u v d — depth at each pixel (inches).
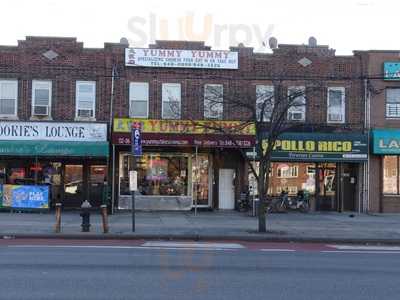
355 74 1091.3
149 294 343.6
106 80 1049.5
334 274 436.5
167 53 1059.3
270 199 1075.3
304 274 433.4
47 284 372.8
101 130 1024.9
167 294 344.5
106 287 364.5
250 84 1070.4
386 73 1087.6
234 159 1090.1
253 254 560.4
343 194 1110.4
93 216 954.7
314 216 1008.2
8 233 701.9
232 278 406.9
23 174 1060.5
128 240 695.7
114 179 1047.6
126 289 358.6
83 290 354.0
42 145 987.9
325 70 1087.0
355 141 1061.1
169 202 1070.4
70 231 729.0
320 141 1051.3
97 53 1052.5
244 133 1010.7
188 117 1057.5
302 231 776.3
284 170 1099.3
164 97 1061.1
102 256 518.9
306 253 581.0
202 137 1001.5
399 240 712.4
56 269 434.9
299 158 1043.9
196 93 1061.8
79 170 1073.5
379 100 1091.3
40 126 1015.0
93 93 1050.7
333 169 1112.8
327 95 1085.1
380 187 1087.0
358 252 603.2
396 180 1094.4
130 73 1056.2
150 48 1057.5
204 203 1087.0
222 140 1002.1
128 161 1066.1
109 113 1047.6
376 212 1083.9
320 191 1107.9
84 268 442.3
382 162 1089.4
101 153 994.7
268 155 778.8
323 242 714.8
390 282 403.2
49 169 1064.2
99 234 706.2
